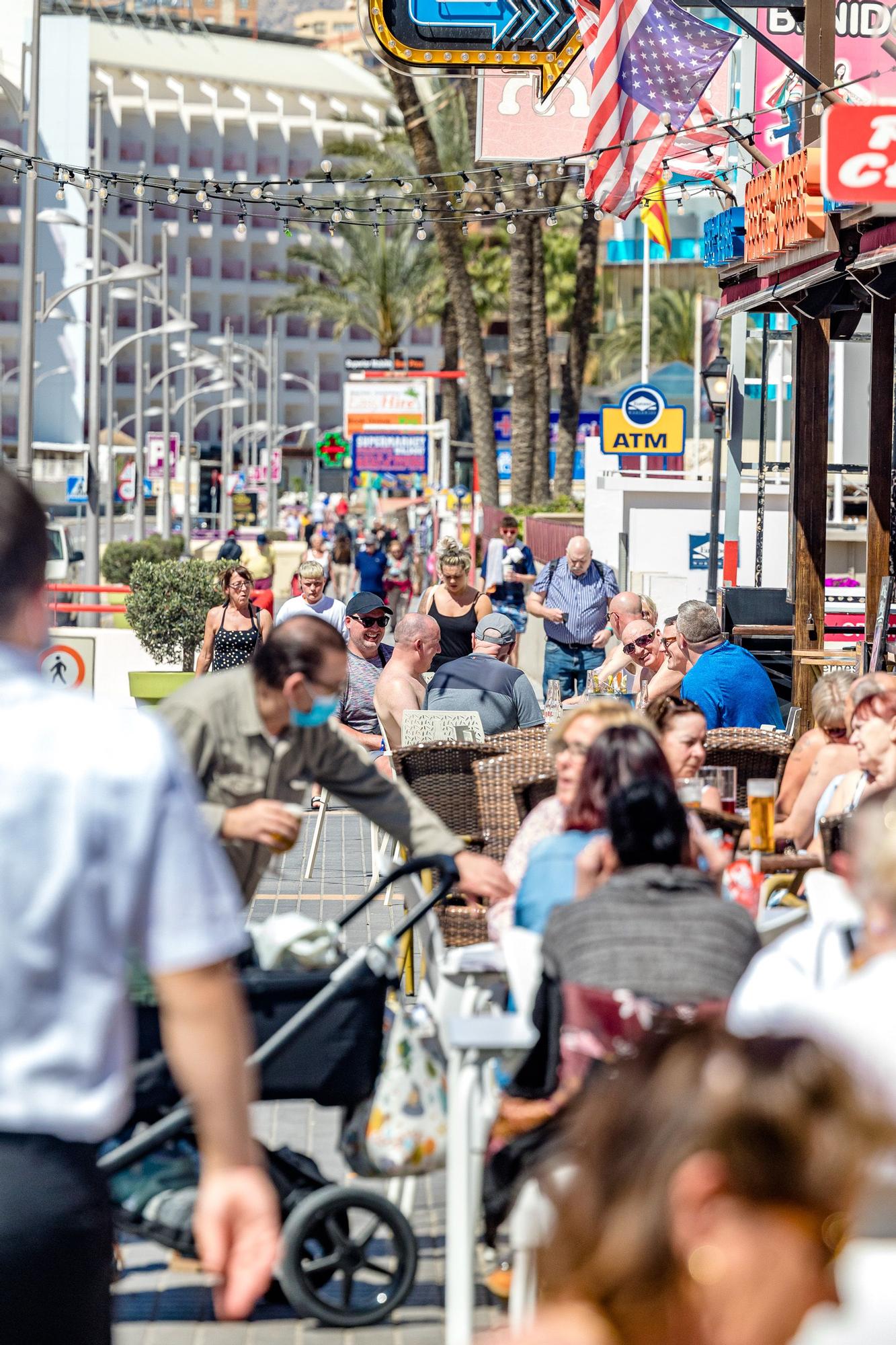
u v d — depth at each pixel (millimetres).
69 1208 7625
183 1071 7512
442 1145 13797
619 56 41156
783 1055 4734
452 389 178625
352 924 29312
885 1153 4734
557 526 87625
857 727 20109
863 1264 8672
